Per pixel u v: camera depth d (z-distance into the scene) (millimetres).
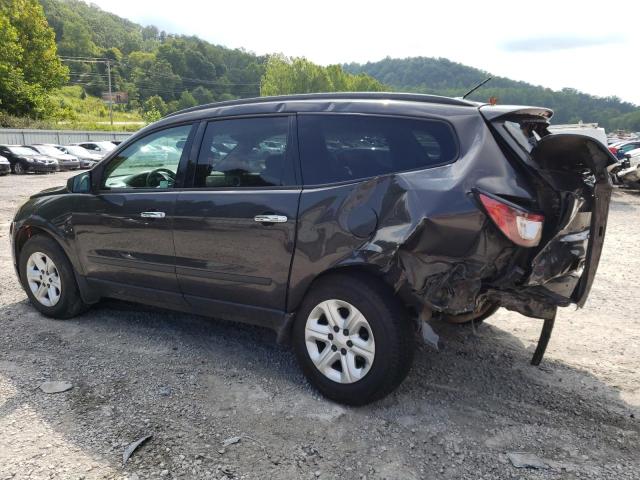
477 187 2760
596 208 2945
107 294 4344
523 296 2893
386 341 2947
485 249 2742
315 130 3350
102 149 34344
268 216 3289
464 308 2824
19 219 4645
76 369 3613
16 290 5430
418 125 3076
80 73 122750
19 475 2494
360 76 131250
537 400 3291
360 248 2979
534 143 3191
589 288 3043
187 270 3732
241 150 3590
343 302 3082
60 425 2922
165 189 3869
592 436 2908
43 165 25156
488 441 2844
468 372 3660
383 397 3102
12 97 46625
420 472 2580
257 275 3408
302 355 3307
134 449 2703
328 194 3137
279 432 2893
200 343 4102
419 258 2844
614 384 3521
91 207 4195
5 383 3393
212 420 3002
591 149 2846
